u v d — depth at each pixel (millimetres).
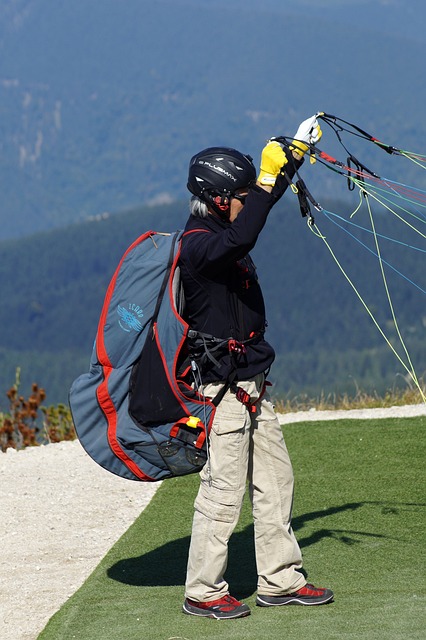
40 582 12172
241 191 9773
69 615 10547
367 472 16266
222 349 9680
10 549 13742
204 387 9797
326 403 24812
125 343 9797
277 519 10234
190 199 9930
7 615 11016
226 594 10180
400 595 10312
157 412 9711
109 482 17266
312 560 11867
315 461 17328
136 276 9719
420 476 15781
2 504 16219
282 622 9734
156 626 9945
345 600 10305
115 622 10211
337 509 14164
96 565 12734
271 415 10219
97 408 9992
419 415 21125
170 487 16219
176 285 9664
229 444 9781
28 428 25016
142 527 14078
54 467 18812
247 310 9797
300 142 9406
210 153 9750
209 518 9992
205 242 9469
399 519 13445
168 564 12305
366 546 12312
